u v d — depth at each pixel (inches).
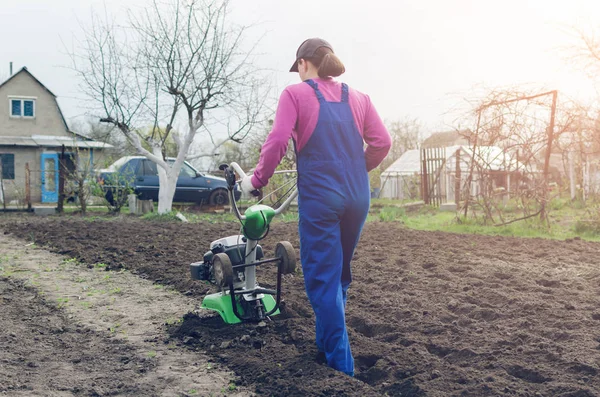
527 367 144.9
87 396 140.7
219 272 175.3
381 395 130.8
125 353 172.7
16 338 188.7
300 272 286.5
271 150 142.9
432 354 164.2
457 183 732.7
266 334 178.4
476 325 186.9
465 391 131.1
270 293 181.5
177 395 140.1
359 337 175.6
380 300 222.8
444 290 240.8
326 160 145.0
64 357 170.2
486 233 486.0
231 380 147.6
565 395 127.7
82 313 222.5
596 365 143.4
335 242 146.4
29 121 1192.2
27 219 661.9
